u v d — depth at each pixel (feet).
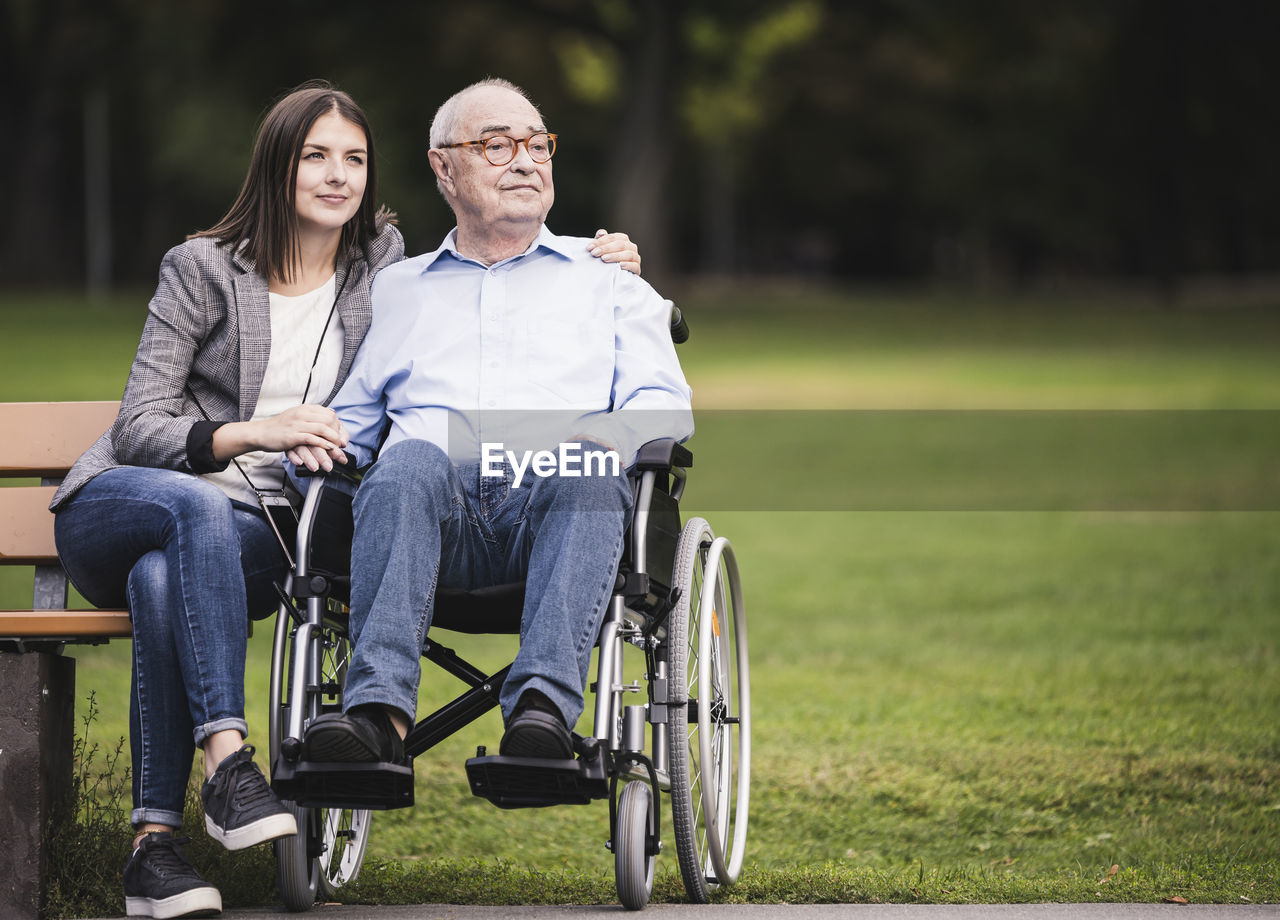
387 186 244.83
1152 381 123.85
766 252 399.03
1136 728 32.99
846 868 25.21
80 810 23.36
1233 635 43.27
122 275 329.72
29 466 24.63
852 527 66.23
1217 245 345.51
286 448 21.65
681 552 22.07
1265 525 64.34
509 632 22.43
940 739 32.58
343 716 18.98
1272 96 268.82
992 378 128.47
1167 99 272.31
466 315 23.47
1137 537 62.08
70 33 270.87
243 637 20.76
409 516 20.42
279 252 23.58
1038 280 376.89
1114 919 20.44
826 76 298.35
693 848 21.99
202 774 26.37
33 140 302.04
